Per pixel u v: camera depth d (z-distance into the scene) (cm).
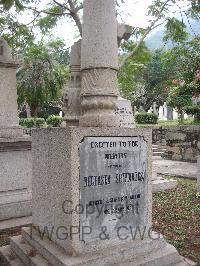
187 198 704
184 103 1544
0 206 539
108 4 372
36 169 397
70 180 335
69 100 539
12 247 409
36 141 394
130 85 1972
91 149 347
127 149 374
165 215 582
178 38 1075
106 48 369
